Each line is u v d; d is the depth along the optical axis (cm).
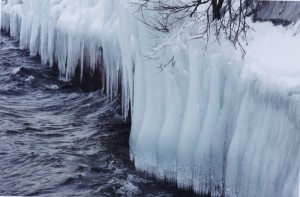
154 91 1324
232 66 1195
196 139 1241
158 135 1312
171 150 1284
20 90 2280
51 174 1337
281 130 1004
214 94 1215
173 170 1286
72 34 2366
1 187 1255
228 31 1333
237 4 1482
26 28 3347
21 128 1720
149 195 1234
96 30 2095
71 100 2130
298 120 946
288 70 1033
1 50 3328
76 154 1488
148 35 1377
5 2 4366
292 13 1207
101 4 2194
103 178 1318
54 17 2700
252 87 1115
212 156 1209
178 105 1289
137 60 1375
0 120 1798
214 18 1399
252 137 1089
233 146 1130
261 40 1223
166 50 1327
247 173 1084
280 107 1015
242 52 1203
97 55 2131
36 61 2989
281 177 980
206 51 1256
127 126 1750
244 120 1123
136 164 1359
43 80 2466
